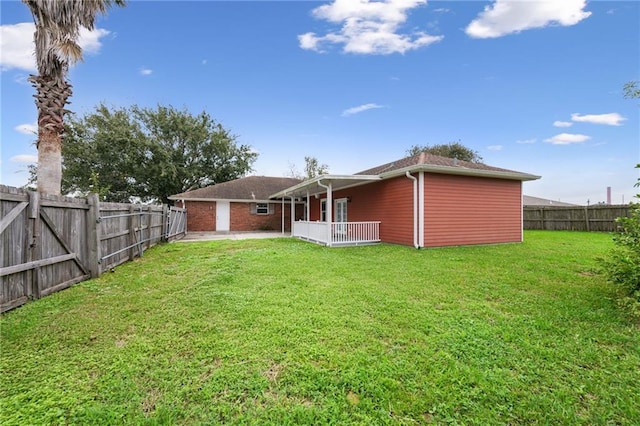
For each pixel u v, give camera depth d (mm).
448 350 2740
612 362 2553
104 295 4449
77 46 6230
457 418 1904
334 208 15523
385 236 11422
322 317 3508
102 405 1979
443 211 10039
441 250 9133
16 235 3842
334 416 1898
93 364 2492
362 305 3953
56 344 2850
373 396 2100
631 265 3689
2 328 3191
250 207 20156
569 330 3170
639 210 3988
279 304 3992
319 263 6957
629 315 3553
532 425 1846
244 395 2104
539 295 4395
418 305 3959
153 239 10422
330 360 2551
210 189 20203
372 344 2850
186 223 18344
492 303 4051
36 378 2287
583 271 5949
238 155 26328
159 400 2041
